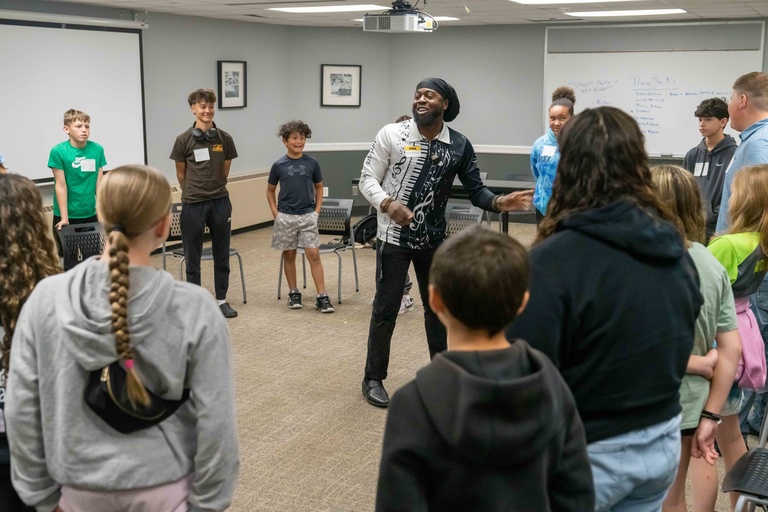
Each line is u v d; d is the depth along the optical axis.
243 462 3.32
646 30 9.45
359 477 3.19
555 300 1.40
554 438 1.25
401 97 10.81
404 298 5.82
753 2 7.38
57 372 1.47
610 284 1.41
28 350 1.49
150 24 8.18
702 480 2.43
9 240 1.68
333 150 10.31
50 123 7.12
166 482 1.53
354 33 10.46
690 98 9.41
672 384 1.50
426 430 1.22
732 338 1.97
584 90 9.89
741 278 2.39
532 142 10.30
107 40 7.58
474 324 1.26
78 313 1.43
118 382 1.45
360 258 7.75
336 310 5.84
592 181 1.45
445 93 3.54
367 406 3.97
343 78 10.51
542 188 4.75
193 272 5.60
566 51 9.88
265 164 10.06
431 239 3.71
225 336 1.55
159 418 1.51
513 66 10.22
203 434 1.51
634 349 1.43
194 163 5.45
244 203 9.37
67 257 5.11
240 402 4.02
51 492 1.56
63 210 5.66
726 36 9.11
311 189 5.71
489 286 1.23
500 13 8.57
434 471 1.23
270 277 6.95
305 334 5.23
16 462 1.53
